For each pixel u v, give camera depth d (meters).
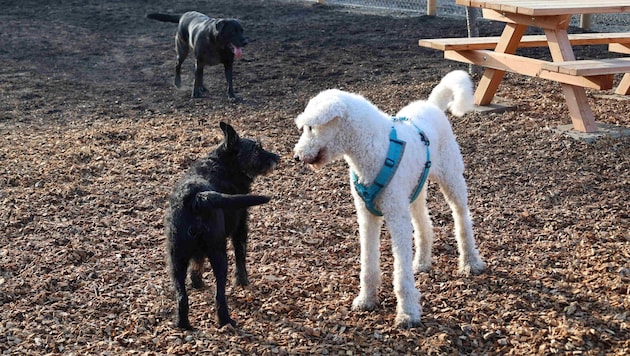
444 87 5.22
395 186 4.47
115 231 6.08
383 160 4.43
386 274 5.38
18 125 9.61
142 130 9.06
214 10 17.42
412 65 11.94
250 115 9.83
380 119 4.50
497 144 8.04
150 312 4.81
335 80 11.39
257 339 4.47
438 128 5.00
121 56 13.72
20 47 14.20
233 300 5.00
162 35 15.24
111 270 5.41
